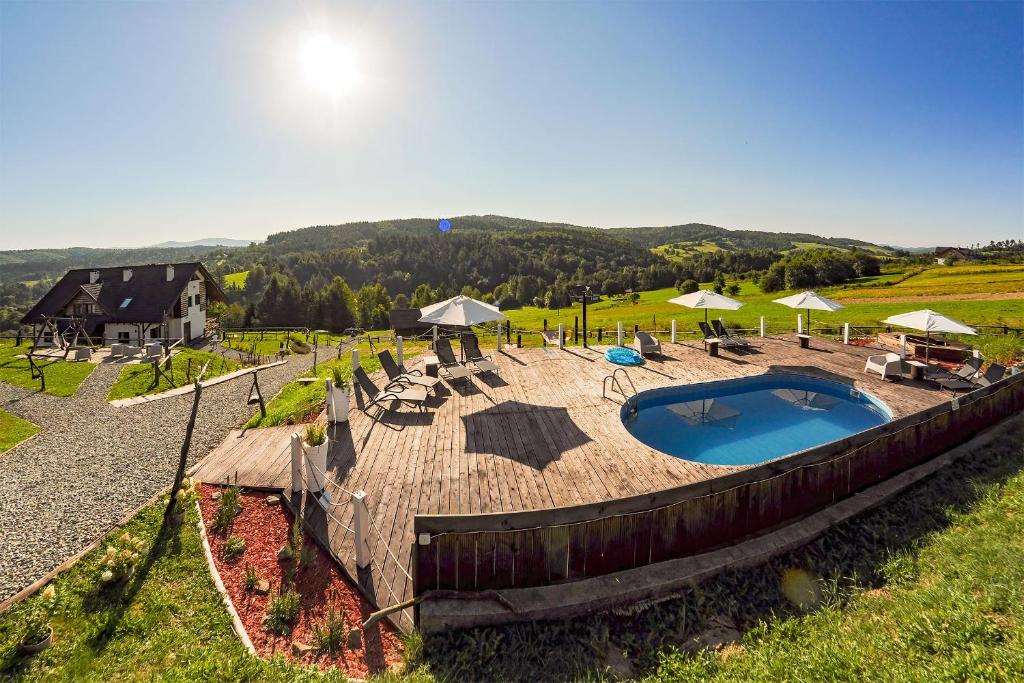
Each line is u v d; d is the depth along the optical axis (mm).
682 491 5270
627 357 14680
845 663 3719
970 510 6289
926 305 32250
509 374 13273
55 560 5578
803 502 6086
